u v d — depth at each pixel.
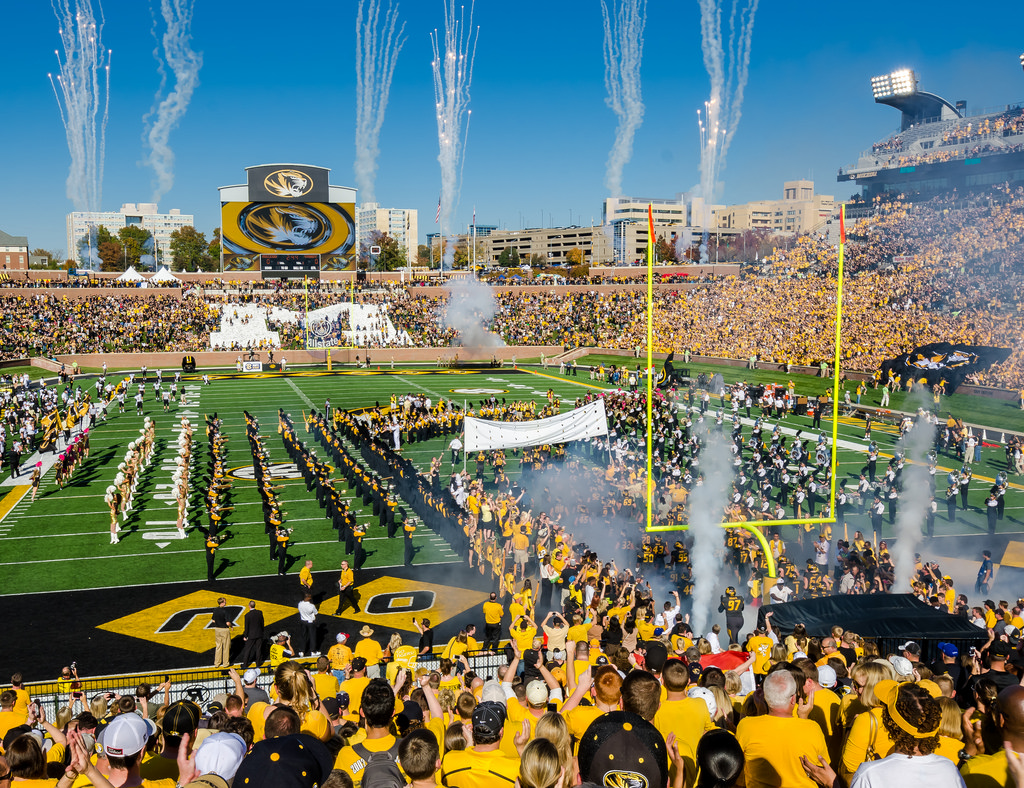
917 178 85.88
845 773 5.24
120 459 37.75
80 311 81.00
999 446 39.19
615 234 199.75
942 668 10.12
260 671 14.44
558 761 4.51
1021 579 22.48
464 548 24.20
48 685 15.75
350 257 98.50
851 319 61.56
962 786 4.24
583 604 16.39
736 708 7.87
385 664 13.34
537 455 35.50
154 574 22.89
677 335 74.62
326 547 25.20
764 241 159.62
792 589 20.00
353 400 55.47
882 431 42.66
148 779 5.83
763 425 44.28
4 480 34.09
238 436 42.81
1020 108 82.19
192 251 163.62
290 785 4.84
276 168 95.81
